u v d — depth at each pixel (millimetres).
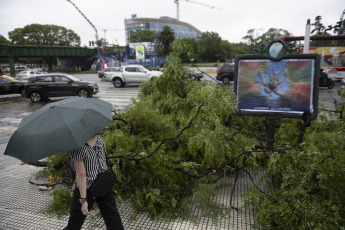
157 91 5270
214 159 3307
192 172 3414
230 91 3678
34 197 3350
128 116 3982
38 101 13805
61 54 68188
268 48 3531
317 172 2643
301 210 2387
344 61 28516
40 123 2018
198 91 3717
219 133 3119
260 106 3709
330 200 2422
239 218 2758
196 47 92625
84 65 84438
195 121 3420
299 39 25188
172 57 5246
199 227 2629
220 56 100062
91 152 2107
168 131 3852
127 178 3244
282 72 3539
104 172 2186
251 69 3678
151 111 3885
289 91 3543
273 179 3150
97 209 2990
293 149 2906
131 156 3090
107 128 4004
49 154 1822
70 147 1861
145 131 3854
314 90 3438
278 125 5465
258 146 3480
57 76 13883
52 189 3500
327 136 2863
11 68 55625
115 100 12922
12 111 11164
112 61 69312
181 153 3611
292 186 2660
